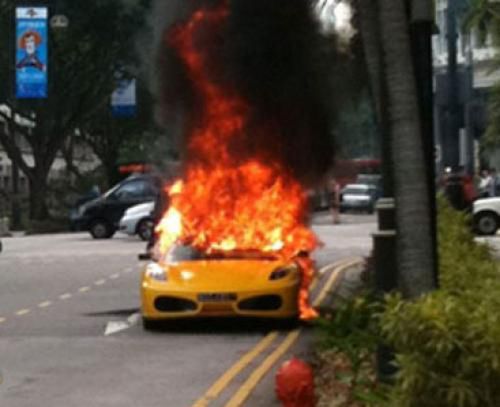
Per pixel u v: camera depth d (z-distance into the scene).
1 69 58.91
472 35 19.20
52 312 20.56
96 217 48.00
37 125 65.19
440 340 7.09
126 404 11.86
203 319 17.97
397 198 9.55
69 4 54.84
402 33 9.64
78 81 61.31
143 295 17.81
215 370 13.98
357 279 23.84
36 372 13.99
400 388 7.48
